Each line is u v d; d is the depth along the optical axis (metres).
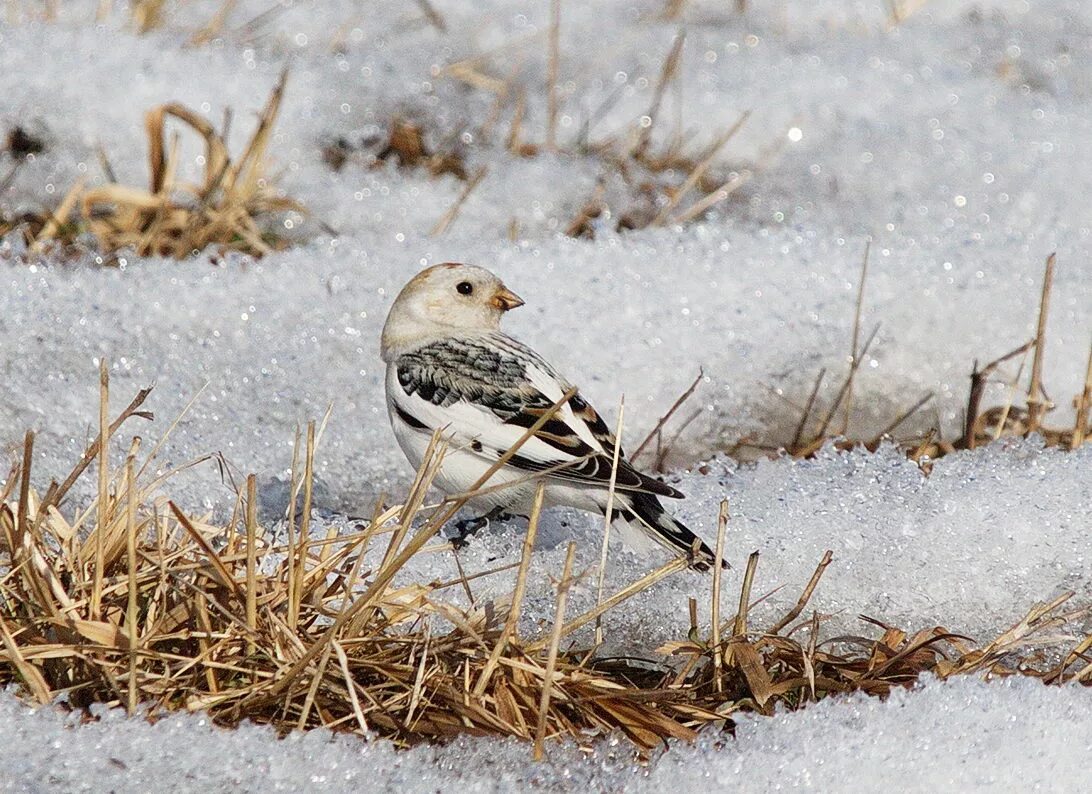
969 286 12.14
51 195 13.37
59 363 10.52
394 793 6.26
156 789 6.11
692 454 10.51
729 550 8.47
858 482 9.25
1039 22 18.91
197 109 14.41
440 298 9.42
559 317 11.40
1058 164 15.15
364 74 15.68
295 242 12.92
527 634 7.62
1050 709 6.97
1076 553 8.56
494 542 8.55
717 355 11.27
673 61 15.28
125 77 14.39
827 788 6.50
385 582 6.66
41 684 6.41
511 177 14.25
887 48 17.59
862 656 7.89
